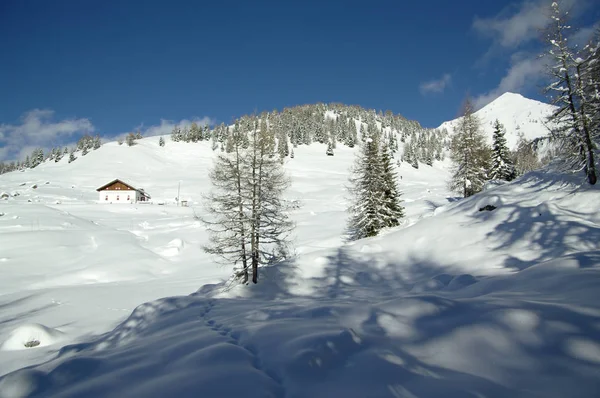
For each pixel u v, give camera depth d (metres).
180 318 10.30
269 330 6.14
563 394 3.52
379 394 3.73
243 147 17.94
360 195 29.59
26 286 23.08
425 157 142.00
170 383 4.22
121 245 31.72
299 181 87.44
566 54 18.09
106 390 4.35
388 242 22.62
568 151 19.14
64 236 32.03
